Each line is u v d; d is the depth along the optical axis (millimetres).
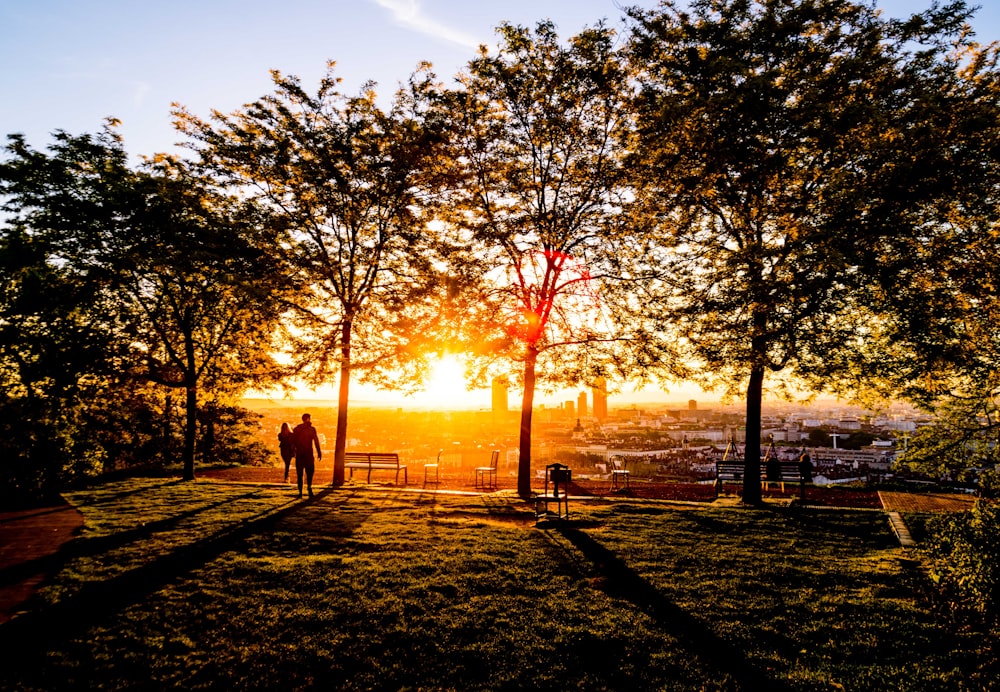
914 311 10906
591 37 13602
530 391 15336
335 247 16297
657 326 14109
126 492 14469
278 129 15461
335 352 15992
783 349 12234
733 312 11875
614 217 14383
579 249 14891
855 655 5484
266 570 7777
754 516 11875
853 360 12766
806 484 18234
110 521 10758
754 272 11406
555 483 11555
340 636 5867
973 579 5957
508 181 14852
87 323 17828
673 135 11367
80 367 16438
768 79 10422
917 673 5062
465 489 15984
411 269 15859
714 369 13148
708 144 11039
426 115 14688
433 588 7191
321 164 14703
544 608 6605
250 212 14898
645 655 5496
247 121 15625
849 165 11281
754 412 14227
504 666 5324
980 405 14133
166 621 6188
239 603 6684
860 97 11039
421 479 18922
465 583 7367
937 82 11125
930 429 15430
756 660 5391
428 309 15000
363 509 12211
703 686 4961
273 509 12070
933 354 11695
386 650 5605
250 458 31359
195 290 16750
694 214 13320
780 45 11492
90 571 7699
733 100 10469
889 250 11133
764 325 11695
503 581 7457
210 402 27172
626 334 15039
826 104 10180
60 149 15945
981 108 10117
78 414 16406
